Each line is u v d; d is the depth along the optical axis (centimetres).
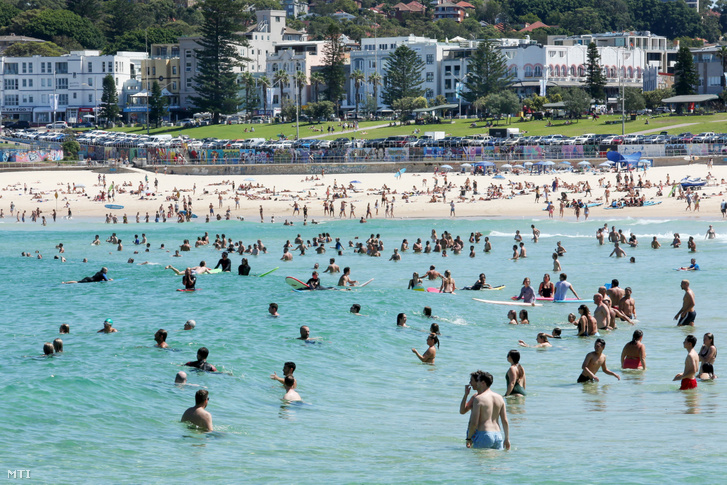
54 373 5225
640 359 5678
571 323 7644
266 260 13662
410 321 7644
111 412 4478
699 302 8612
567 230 17262
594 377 5334
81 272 11944
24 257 14288
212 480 3512
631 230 16788
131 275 11381
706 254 12694
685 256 12569
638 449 3809
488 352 6412
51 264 13100
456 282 10644
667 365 5806
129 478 3516
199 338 6600
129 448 3928
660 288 9644
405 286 10225
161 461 3756
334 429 4338
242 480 3509
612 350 6378
